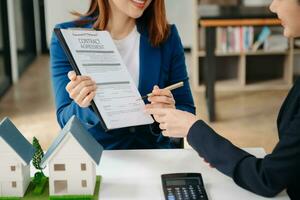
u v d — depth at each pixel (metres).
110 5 1.64
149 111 1.30
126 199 1.14
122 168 1.31
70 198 1.13
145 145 1.67
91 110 1.52
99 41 1.40
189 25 6.52
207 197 1.12
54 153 1.11
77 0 6.45
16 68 5.19
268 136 3.50
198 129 1.20
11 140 1.13
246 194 1.16
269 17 3.83
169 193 1.13
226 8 4.43
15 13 5.46
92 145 1.17
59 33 1.35
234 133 3.57
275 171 1.07
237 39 4.60
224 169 1.16
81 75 1.33
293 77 5.02
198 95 4.57
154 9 1.63
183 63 1.75
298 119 1.06
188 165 1.33
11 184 1.14
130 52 1.66
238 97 4.50
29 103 4.35
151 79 1.65
